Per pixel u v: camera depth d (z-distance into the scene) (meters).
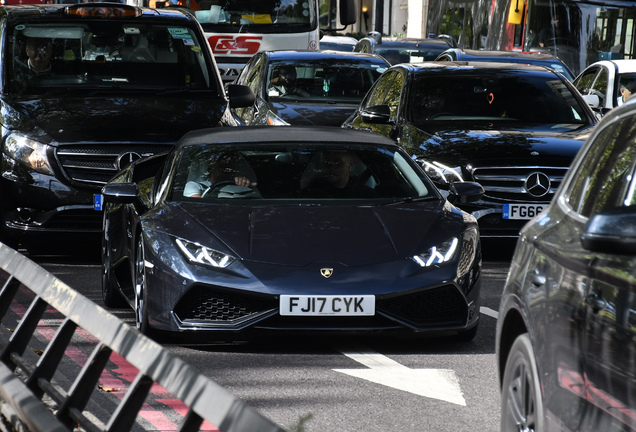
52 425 7.01
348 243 13.25
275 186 14.78
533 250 8.34
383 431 10.01
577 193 8.22
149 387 6.59
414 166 15.57
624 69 31.92
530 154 20.52
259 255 13.01
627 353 6.37
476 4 47.53
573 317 7.16
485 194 20.42
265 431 4.93
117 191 15.30
